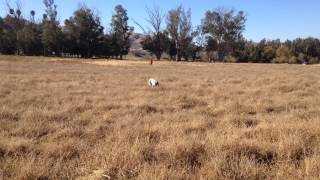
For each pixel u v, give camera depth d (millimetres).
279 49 104500
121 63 62562
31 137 8320
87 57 97875
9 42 95375
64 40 94625
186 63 68938
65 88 18406
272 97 15203
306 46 110812
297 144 6895
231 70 42469
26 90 17281
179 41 102250
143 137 8031
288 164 6047
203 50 108250
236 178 5652
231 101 13633
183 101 14094
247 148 6918
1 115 10562
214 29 106062
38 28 98625
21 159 6391
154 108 12430
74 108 12102
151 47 101750
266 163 6336
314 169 5641
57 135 8445
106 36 101562
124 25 101688
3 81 21516
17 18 101188
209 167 5910
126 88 18781
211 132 8523
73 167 6152
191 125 9227
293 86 19344
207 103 13750
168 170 5809
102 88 18750
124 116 10938
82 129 9055
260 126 8906
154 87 19469
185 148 6781
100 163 6215
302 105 12961
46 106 12359
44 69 37750
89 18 96625
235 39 106812
